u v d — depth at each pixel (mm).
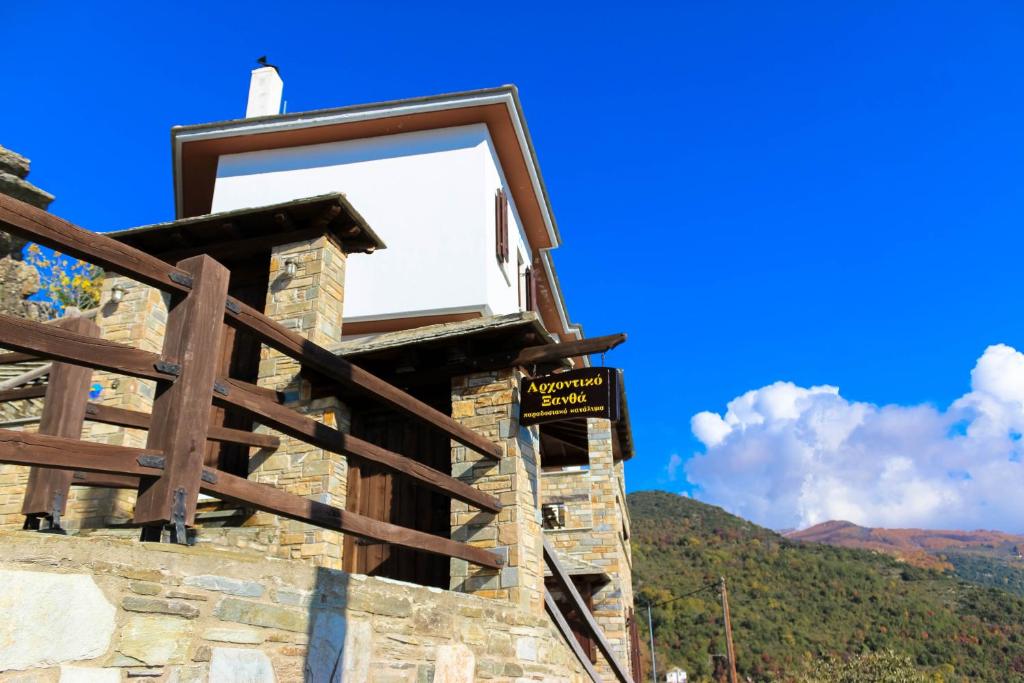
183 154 15391
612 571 15055
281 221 10234
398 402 6723
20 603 3291
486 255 13695
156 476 4059
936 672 57500
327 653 4715
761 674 54938
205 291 4484
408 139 14812
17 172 20281
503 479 8383
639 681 19422
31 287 20266
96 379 9906
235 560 4293
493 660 6574
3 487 9477
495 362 8883
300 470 8922
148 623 3771
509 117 14594
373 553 9000
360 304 13773
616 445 18938
